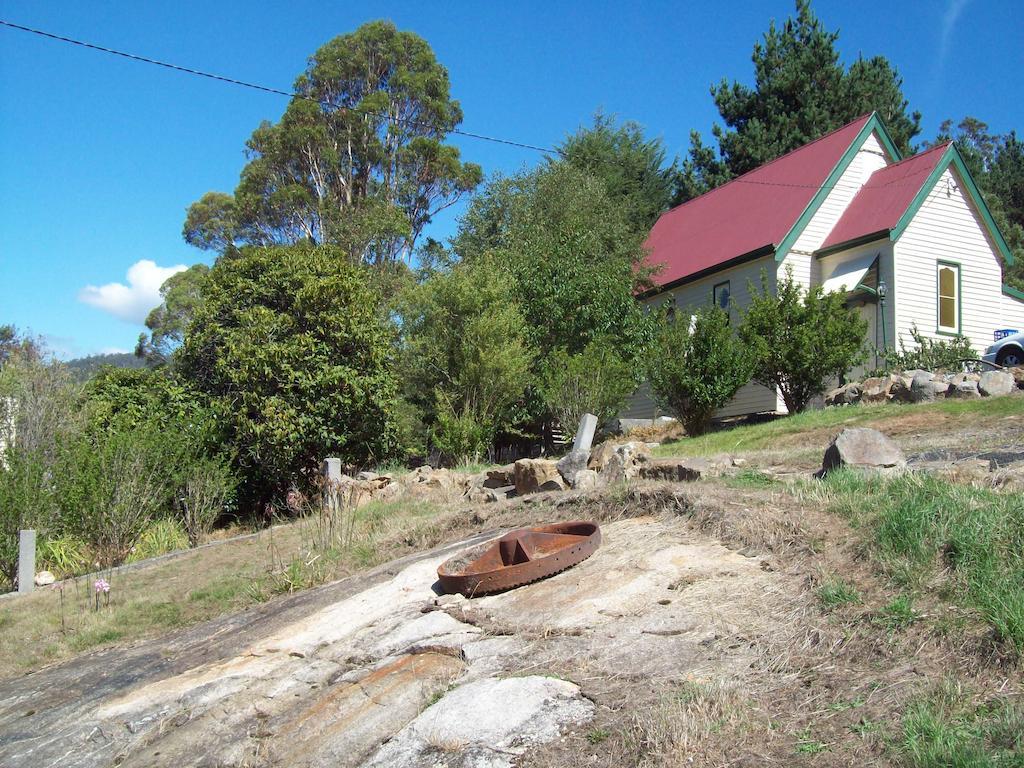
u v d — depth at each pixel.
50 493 12.78
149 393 17.16
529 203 27.66
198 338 16.34
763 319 17.06
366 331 16.36
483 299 18.16
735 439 14.22
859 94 37.47
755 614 5.19
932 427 12.03
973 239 21.23
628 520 7.81
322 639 6.68
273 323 15.84
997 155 54.81
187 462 13.53
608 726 4.23
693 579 5.91
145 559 11.93
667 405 17.45
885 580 5.18
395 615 6.76
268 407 14.98
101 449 12.86
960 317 20.83
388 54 38.97
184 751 5.30
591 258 23.47
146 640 8.12
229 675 6.33
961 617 4.55
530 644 5.42
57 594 10.52
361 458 16.41
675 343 17.19
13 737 6.15
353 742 4.78
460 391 17.64
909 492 6.38
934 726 3.67
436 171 38.12
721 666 4.64
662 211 38.16
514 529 8.59
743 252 22.20
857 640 4.62
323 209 34.94
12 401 16.92
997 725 3.63
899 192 20.86
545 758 4.09
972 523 5.36
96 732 5.88
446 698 4.91
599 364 16.22
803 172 23.56
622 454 10.15
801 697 4.19
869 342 19.61
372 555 9.30
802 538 6.08
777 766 3.66
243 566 10.32
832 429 13.27
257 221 37.53
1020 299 22.47
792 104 37.72
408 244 34.75
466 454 16.48
